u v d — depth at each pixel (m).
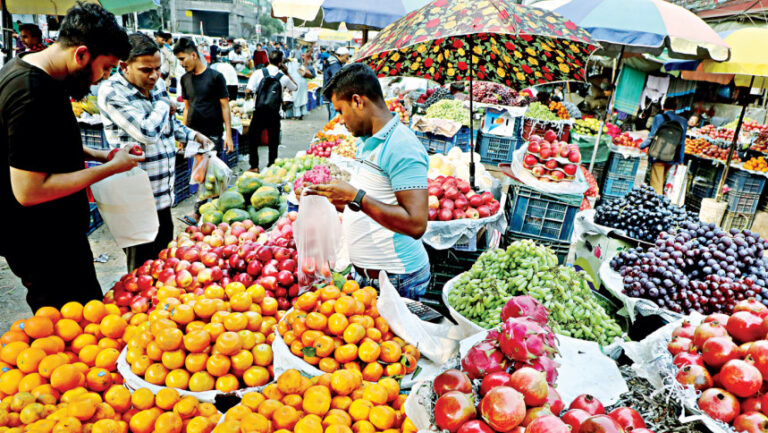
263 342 2.22
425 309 2.48
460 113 7.01
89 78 2.28
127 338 2.20
